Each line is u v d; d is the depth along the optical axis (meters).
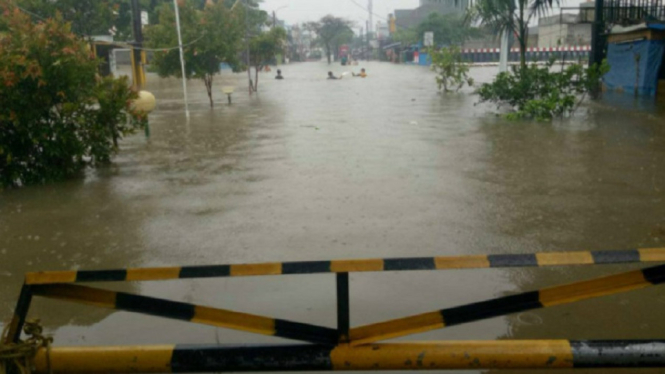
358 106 17.12
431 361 2.04
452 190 6.68
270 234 5.26
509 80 14.90
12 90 7.32
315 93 23.14
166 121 14.17
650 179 7.02
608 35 20.34
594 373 2.90
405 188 6.82
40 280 2.05
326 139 10.63
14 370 2.08
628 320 3.45
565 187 6.74
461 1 17.30
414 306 3.71
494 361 2.03
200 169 8.23
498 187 6.80
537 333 3.31
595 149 9.07
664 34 17.55
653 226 5.27
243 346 2.09
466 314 2.07
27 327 2.12
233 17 18.73
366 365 2.06
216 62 17.86
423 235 5.13
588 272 4.23
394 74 40.84
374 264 1.92
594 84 14.44
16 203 6.59
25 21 7.92
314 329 2.11
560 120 12.70
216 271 1.96
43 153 7.67
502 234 5.13
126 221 5.79
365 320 3.52
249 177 7.63
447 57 22.67
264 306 3.76
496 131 11.26
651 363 2.01
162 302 2.11
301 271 1.94
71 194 6.95
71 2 24.88
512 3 15.95
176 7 14.95
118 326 3.52
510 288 3.97
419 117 13.93
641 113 13.55
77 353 2.09
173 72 18.03
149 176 7.86
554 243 4.88
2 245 5.14
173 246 5.02
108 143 8.55
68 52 7.78
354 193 6.64
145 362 2.08
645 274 2.02
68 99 7.94
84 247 5.05
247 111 16.25
